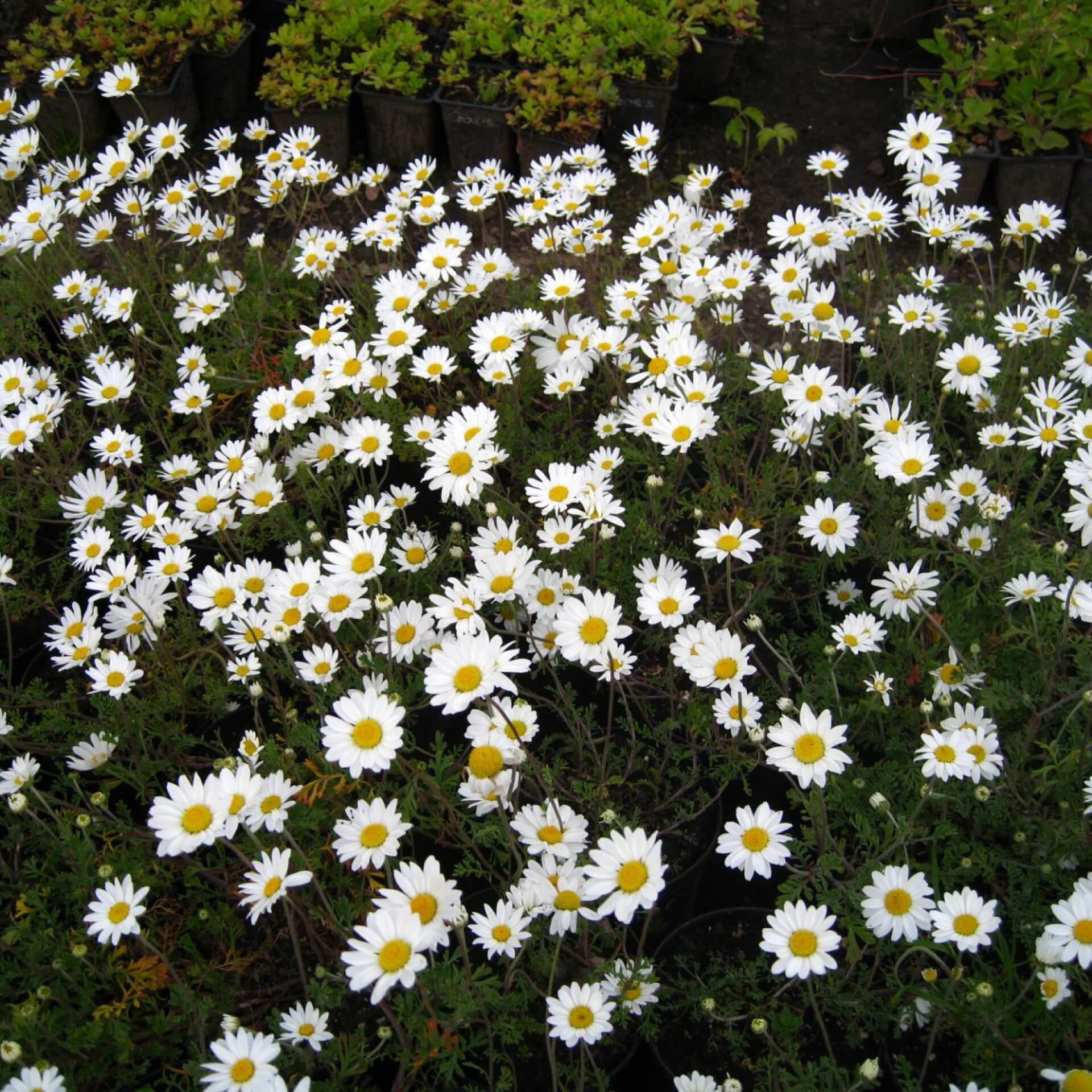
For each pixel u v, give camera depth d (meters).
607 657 0.74
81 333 1.09
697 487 0.99
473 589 0.78
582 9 1.42
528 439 1.02
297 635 0.90
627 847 0.64
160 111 1.42
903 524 0.91
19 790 0.78
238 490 0.95
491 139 1.37
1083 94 1.23
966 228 1.11
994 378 1.02
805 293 1.00
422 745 0.86
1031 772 0.74
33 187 1.19
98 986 0.72
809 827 0.80
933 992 0.67
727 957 0.74
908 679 0.83
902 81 1.49
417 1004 0.70
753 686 0.88
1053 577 0.85
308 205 1.32
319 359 0.98
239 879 0.79
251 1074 0.60
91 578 0.89
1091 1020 0.65
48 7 1.45
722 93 1.49
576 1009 0.64
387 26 1.43
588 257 1.25
